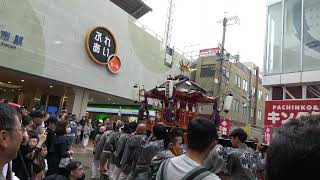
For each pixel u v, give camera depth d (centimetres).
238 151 390
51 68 1972
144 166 475
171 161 229
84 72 2206
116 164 681
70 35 2103
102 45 2319
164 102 976
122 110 3219
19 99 2820
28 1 1831
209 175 201
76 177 444
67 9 2083
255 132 1933
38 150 441
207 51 3619
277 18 1245
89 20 2245
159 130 491
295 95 1133
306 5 1148
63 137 559
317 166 82
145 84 2783
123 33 2556
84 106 2342
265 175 96
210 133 233
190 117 920
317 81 1057
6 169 212
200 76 3500
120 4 3005
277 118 954
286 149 87
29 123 450
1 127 149
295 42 1156
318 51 1078
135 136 598
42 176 474
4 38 1703
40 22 1900
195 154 232
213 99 952
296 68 1130
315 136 85
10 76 2106
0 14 1686
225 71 3462
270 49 1237
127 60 2589
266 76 1217
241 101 3819
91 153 1648
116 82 2480
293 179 86
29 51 1838
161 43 3012
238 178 378
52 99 2641
